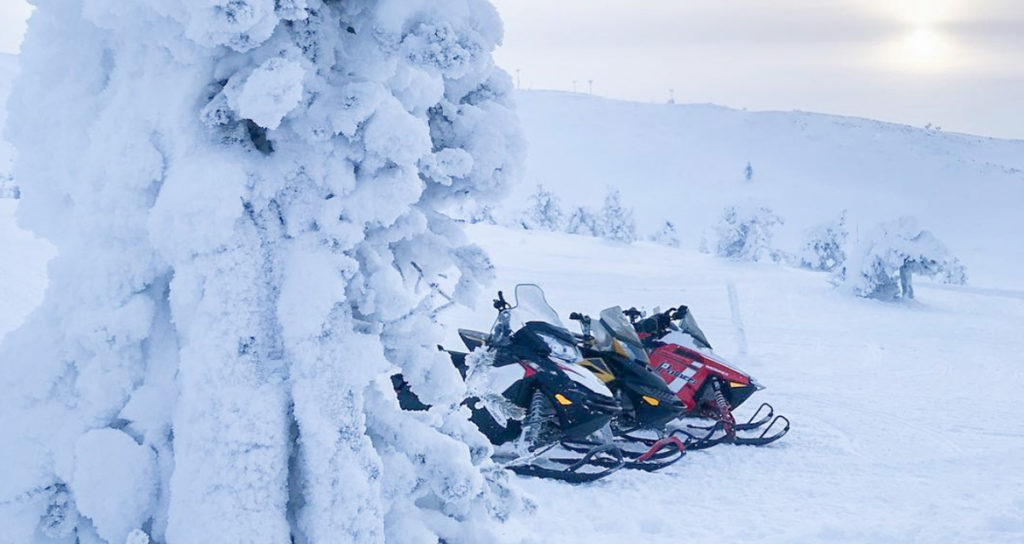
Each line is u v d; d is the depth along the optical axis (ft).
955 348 58.34
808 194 564.71
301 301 9.69
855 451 28.04
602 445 23.31
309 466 9.58
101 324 9.67
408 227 10.82
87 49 10.60
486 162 11.17
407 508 10.75
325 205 10.03
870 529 18.22
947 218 518.78
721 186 582.35
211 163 9.62
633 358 26.40
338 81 10.31
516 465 23.31
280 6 9.18
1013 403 38.11
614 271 99.86
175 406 9.78
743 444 28.32
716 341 55.36
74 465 9.62
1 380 9.92
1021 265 344.69
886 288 96.43
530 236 145.69
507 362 23.70
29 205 11.16
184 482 9.29
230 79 9.62
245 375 9.52
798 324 66.64
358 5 10.39
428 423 11.31
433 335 11.02
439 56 9.95
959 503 21.56
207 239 9.43
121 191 9.82
